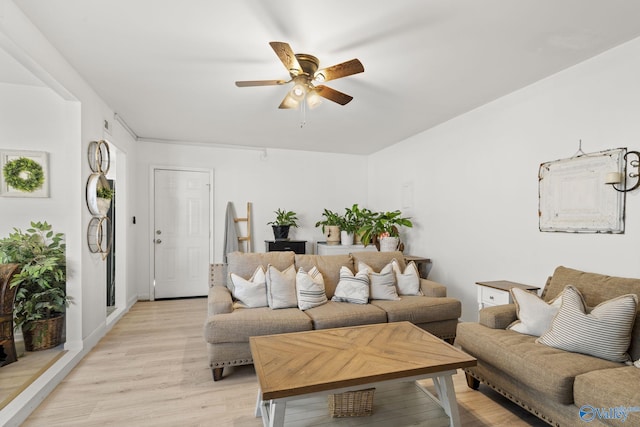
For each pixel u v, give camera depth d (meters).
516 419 1.91
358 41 2.13
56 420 1.86
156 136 4.57
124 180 4.05
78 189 2.66
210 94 3.03
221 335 2.33
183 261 4.86
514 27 1.97
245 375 2.45
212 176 4.99
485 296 2.87
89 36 2.09
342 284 3.02
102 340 3.08
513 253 2.98
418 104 3.29
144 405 2.02
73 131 2.65
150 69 2.53
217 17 1.89
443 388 1.75
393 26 1.96
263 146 5.18
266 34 2.06
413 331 2.14
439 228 3.96
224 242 5.01
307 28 1.99
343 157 5.67
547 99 2.67
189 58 2.37
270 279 2.81
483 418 1.92
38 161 2.90
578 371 1.60
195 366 2.56
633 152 2.11
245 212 5.16
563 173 2.54
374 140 4.75
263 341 1.95
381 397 1.93
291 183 5.39
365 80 2.72
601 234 2.30
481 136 3.33
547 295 2.38
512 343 1.94
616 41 2.14
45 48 2.10
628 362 1.70
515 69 2.54
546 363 1.67
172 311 4.10
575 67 2.46
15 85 2.89
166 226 4.79
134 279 4.53
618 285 1.99
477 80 2.73
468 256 3.50
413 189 4.48
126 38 2.11
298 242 4.93
